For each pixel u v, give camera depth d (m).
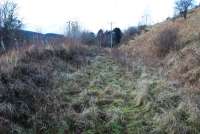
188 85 9.82
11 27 27.47
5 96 6.91
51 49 11.84
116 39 32.91
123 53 16.77
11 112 6.37
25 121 6.41
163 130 6.29
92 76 10.27
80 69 10.88
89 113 6.91
